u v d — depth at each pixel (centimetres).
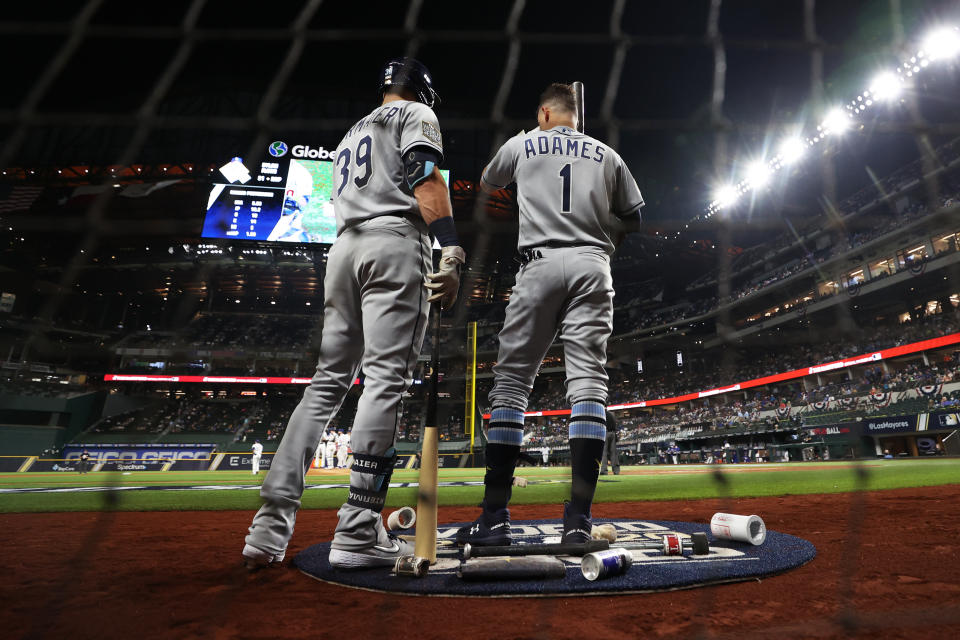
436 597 157
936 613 131
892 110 2181
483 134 4109
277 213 3469
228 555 227
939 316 2720
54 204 3816
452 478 1120
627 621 131
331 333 218
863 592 151
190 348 4278
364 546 186
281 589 168
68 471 2975
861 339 3020
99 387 3947
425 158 204
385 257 204
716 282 3875
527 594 154
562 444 3953
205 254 3472
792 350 3384
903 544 224
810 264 3102
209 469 3148
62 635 124
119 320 4441
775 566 178
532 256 245
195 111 4244
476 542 222
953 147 2312
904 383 2616
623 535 256
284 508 202
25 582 176
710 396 3744
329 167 3594
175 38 195
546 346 247
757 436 3134
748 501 445
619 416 4488
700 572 170
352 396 3859
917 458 2206
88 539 274
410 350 206
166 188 3906
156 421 3675
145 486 813
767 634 119
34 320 3631
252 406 4056
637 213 272
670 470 1658
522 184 257
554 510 423
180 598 157
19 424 3206
